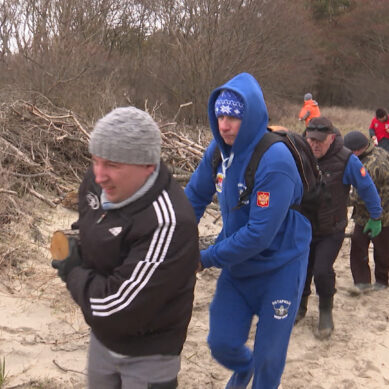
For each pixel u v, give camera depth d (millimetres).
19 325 3629
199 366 3486
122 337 1957
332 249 3828
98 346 2080
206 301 4363
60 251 2047
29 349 3387
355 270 4766
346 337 4012
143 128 1777
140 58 16734
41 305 3924
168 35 17062
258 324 2750
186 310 1998
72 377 3174
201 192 2961
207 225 6172
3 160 6082
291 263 2699
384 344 3959
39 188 6246
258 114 2508
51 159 6832
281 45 20062
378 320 4309
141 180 1828
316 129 3615
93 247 1908
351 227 6531
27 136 6879
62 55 11523
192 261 1894
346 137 4480
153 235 1810
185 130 9828
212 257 2613
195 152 7621
